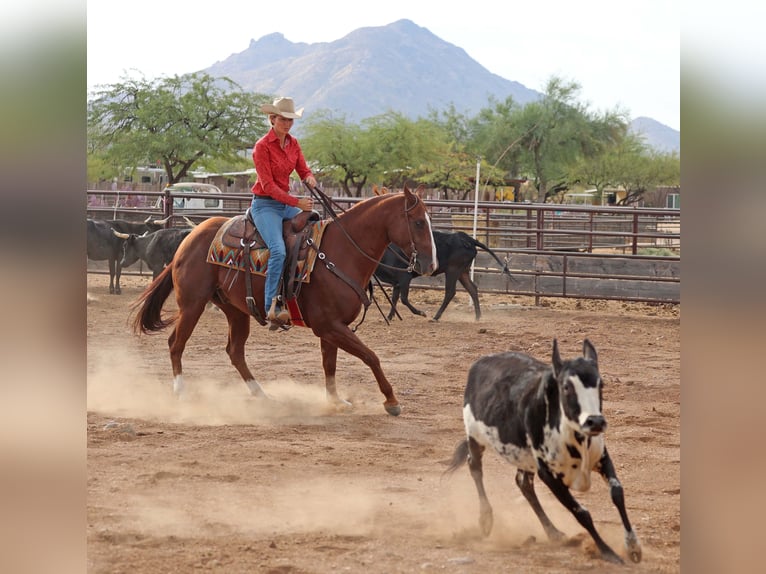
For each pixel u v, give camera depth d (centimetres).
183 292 1041
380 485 684
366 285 1023
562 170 6069
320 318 979
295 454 774
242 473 703
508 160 5941
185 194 2366
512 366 564
